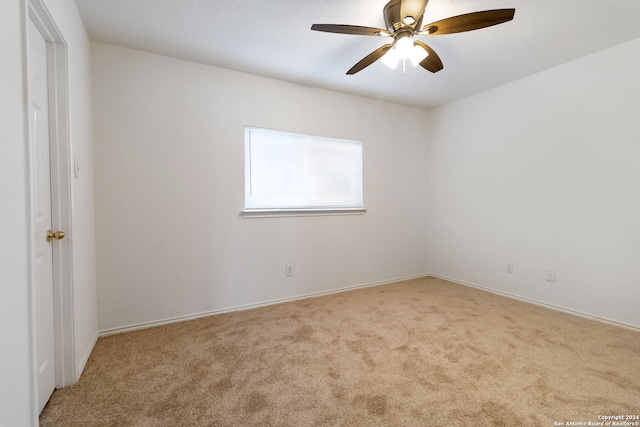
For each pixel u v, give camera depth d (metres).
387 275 3.65
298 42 2.24
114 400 1.46
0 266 0.82
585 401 1.44
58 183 1.53
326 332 2.24
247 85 2.76
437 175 3.83
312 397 1.48
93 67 2.19
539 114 2.78
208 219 2.61
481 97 3.29
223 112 2.65
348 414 1.36
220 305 2.67
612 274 2.36
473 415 1.35
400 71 2.74
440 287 3.45
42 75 1.43
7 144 0.86
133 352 1.95
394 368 1.74
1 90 0.83
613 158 2.33
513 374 1.67
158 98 2.40
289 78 2.88
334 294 3.21
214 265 2.64
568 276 2.62
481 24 1.59
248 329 2.30
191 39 2.19
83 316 1.79
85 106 1.96
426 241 3.96
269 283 2.90
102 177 2.22
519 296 2.99
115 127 2.26
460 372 1.69
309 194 3.13
